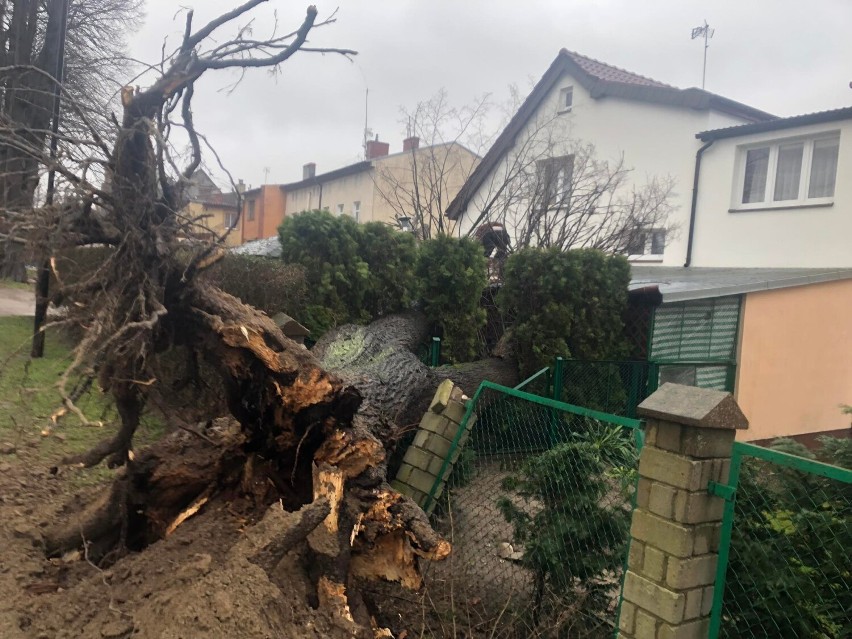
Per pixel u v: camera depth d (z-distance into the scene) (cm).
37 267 322
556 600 355
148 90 310
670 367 794
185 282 329
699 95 1215
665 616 271
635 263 1399
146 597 283
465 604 389
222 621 252
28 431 495
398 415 521
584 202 1219
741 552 288
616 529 350
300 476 383
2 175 285
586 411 365
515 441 543
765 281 854
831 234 1047
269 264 682
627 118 1359
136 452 365
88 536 350
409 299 788
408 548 354
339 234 739
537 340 741
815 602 274
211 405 410
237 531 346
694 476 269
